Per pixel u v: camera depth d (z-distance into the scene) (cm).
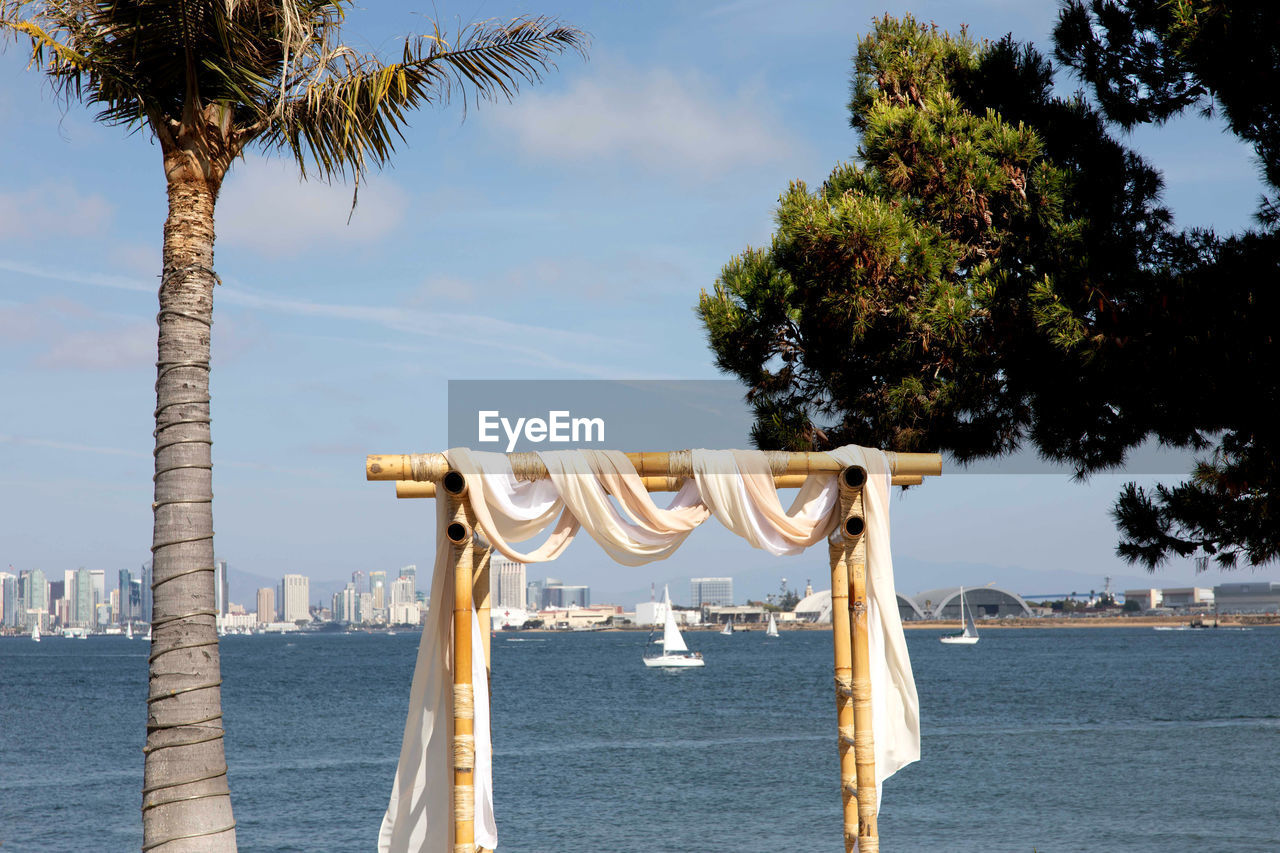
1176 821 2327
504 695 7406
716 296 923
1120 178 814
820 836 2294
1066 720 4841
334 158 812
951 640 17475
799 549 719
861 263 799
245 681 9131
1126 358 727
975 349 796
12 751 4216
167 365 705
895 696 720
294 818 2623
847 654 711
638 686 8206
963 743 3966
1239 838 2125
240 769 3584
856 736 687
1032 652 13525
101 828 2500
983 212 818
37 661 14888
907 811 2539
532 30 812
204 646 689
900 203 823
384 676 9838
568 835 2353
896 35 942
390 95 811
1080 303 758
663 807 2705
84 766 3731
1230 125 766
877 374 886
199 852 667
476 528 694
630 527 688
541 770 3488
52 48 726
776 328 902
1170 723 4606
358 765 3647
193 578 690
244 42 750
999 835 2217
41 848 2269
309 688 8125
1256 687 6806
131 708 6391
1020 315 777
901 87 923
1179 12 729
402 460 662
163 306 714
